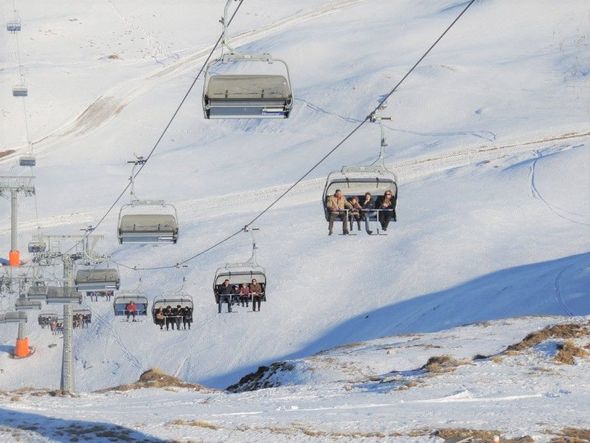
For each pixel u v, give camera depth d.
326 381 148.62
